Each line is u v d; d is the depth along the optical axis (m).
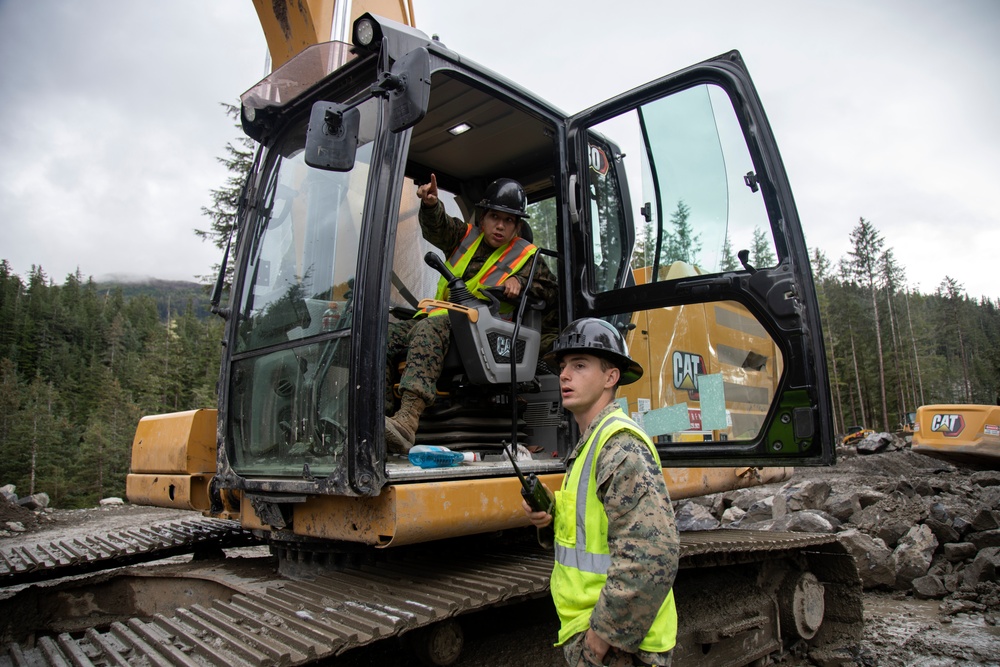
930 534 6.01
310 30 3.94
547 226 4.89
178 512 11.33
